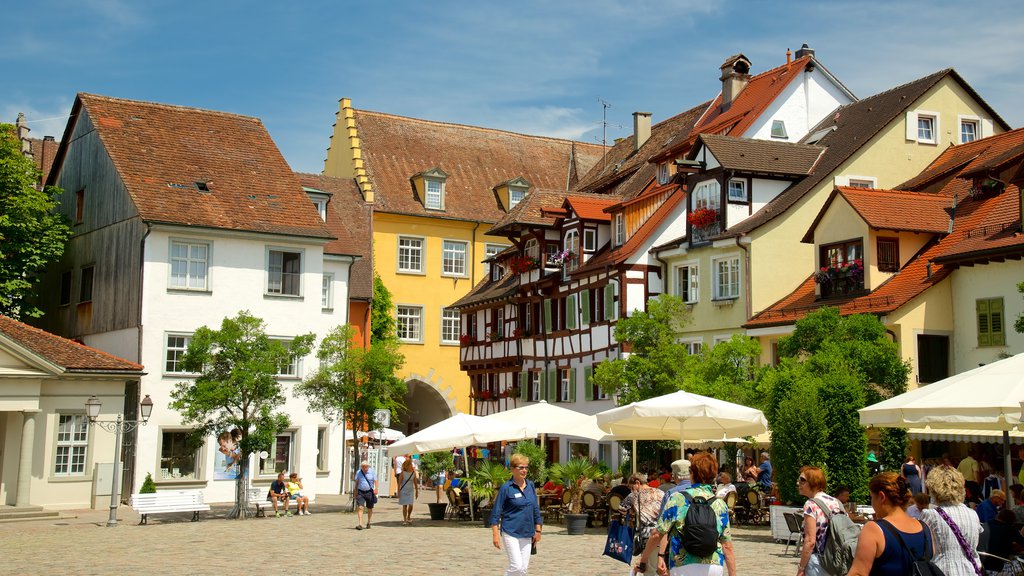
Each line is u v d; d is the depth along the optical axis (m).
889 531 7.74
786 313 34.34
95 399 28.92
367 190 55.56
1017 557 11.77
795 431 21.52
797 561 18.27
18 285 40.00
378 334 54.53
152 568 18.09
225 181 40.00
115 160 38.97
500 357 52.09
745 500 26.44
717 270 37.53
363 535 24.86
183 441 36.88
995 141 35.59
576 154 68.75
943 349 30.48
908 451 26.39
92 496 34.41
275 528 27.06
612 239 44.19
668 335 33.09
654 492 13.62
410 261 58.66
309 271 39.56
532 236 48.38
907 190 36.66
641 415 22.48
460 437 28.11
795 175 38.22
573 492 28.31
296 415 38.56
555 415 30.20
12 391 32.31
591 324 43.62
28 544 22.88
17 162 40.97
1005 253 28.12
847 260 33.09
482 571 17.61
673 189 41.28
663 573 10.19
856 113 40.94
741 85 47.34
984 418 15.51
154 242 36.81
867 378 27.02
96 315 39.72
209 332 30.28
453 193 61.62
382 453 44.84
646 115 54.84
